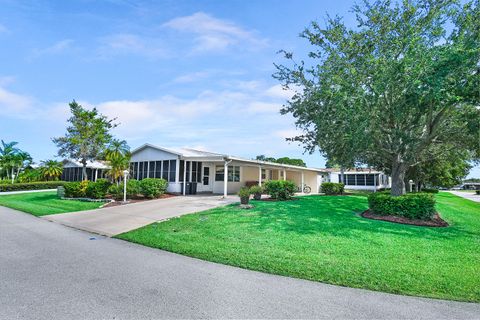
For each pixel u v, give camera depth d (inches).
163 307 136.7
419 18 406.6
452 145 528.1
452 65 345.4
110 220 394.3
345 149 476.4
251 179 973.2
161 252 241.9
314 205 503.5
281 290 160.7
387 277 182.5
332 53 432.5
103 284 165.8
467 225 383.6
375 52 420.5
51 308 134.0
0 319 122.9
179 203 555.8
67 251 242.5
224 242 269.4
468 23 368.2
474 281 177.5
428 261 217.9
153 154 820.6
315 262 211.9
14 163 1391.5
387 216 402.6
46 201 641.0
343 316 129.8
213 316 128.1
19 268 194.9
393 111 418.0
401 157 503.2
